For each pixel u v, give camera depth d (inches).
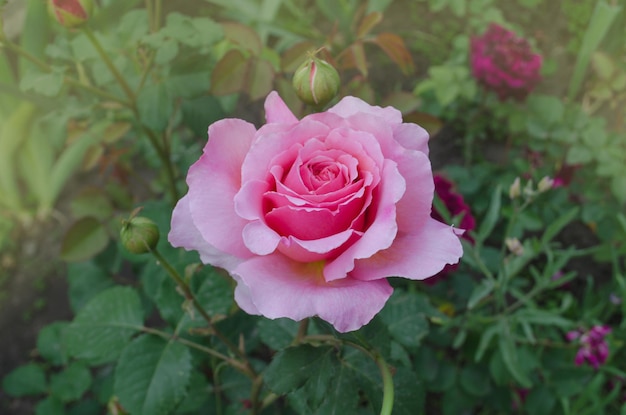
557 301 28.5
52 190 32.1
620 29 33.3
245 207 11.0
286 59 19.2
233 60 18.7
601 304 24.5
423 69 36.0
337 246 10.8
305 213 11.0
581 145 27.1
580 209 30.0
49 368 28.8
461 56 31.4
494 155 32.9
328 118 11.5
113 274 25.4
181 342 16.2
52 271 31.8
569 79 35.2
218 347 18.8
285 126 11.6
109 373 24.9
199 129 21.0
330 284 11.4
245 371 16.6
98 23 23.4
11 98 29.4
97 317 16.6
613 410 25.1
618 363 24.8
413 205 11.5
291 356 13.5
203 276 16.6
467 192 27.9
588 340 22.5
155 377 15.7
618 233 26.1
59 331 24.2
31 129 30.5
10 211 33.5
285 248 11.2
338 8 27.1
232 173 11.8
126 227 13.3
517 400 23.8
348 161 11.3
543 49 36.6
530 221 26.4
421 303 18.6
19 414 28.2
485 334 21.4
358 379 14.2
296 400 16.8
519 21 37.9
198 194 11.5
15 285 31.5
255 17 30.9
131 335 16.5
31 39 27.5
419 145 12.0
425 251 11.4
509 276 21.4
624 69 29.7
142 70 20.6
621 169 26.3
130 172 28.0
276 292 11.0
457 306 24.9
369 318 11.1
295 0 37.8
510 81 27.0
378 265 11.4
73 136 24.5
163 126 19.2
